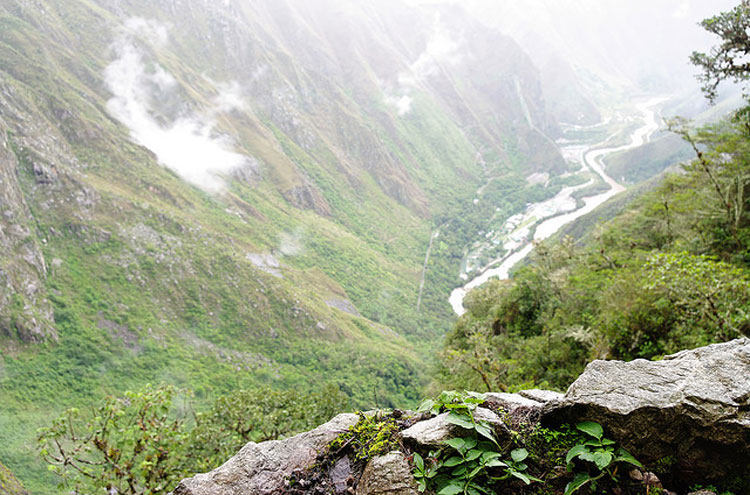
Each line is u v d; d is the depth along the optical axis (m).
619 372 3.38
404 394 110.31
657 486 2.98
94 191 154.12
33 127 162.12
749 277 11.45
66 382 103.75
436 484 3.20
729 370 3.17
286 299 149.25
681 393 3.05
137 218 155.62
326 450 3.94
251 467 3.82
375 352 129.25
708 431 2.91
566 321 21.17
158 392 11.81
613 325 14.02
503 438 3.40
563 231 161.38
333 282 189.38
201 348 126.38
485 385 17.08
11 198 132.50
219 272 150.88
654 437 3.04
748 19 15.50
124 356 115.50
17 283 117.00
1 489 50.47
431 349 156.12
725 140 19.94
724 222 19.67
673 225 23.66
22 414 91.44
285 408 18.17
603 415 3.14
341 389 105.50
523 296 28.08
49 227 139.25
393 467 3.40
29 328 109.94
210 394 107.06
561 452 3.27
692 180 25.72
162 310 133.62
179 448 12.90
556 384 16.30
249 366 123.44
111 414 11.27
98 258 139.12
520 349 22.27
